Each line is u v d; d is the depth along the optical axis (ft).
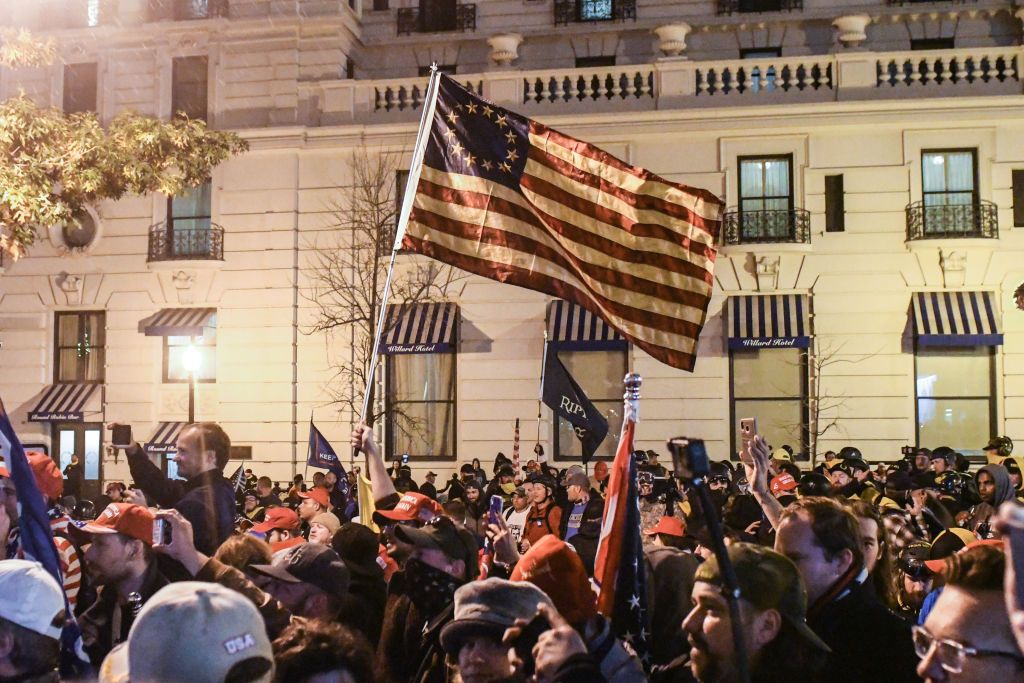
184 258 93.20
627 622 16.05
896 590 21.81
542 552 14.40
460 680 14.79
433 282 89.86
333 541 21.12
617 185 26.66
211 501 21.21
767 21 92.43
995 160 85.20
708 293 25.94
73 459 87.61
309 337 91.71
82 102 98.63
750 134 87.45
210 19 94.17
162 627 9.40
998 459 51.55
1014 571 9.36
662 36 92.27
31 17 99.76
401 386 91.66
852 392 85.40
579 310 88.33
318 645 11.62
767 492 19.40
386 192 91.09
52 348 96.89
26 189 64.59
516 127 27.32
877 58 86.48
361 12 98.63
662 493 47.14
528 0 96.48
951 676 11.07
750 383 87.45
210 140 78.02
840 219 86.79
